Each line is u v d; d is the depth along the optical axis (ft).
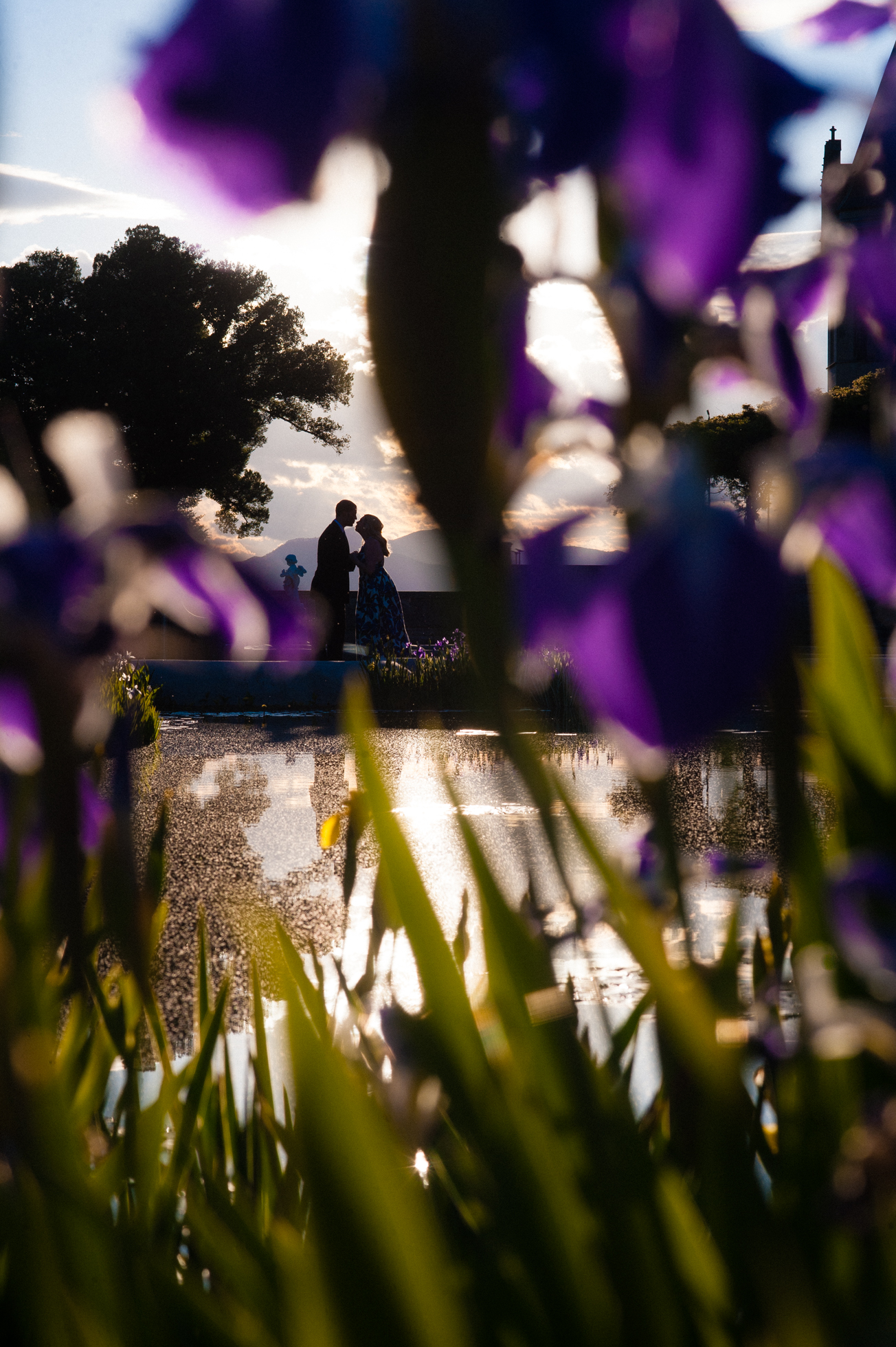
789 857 1.43
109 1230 2.09
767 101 1.08
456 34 0.96
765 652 1.13
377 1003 3.92
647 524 1.20
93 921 3.46
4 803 2.31
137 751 29.45
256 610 1.65
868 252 1.42
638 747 1.12
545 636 1.15
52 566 1.56
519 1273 2.30
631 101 1.04
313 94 0.94
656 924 2.40
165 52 0.93
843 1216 2.21
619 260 1.13
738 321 1.32
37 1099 2.03
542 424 1.23
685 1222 2.10
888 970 2.45
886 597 1.41
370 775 2.28
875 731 3.45
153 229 127.75
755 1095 3.61
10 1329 2.44
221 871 14.40
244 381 131.34
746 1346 2.19
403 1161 2.32
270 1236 3.08
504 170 1.03
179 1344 2.39
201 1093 3.22
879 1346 1.86
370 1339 1.64
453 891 12.35
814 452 1.36
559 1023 1.90
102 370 125.70
